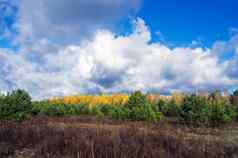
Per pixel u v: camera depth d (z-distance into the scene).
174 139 8.49
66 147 7.43
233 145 8.39
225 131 15.29
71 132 9.42
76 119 22.80
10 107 15.20
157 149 7.17
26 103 16.55
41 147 7.70
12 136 9.24
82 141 7.66
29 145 8.48
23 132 9.82
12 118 14.93
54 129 10.62
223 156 7.09
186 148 7.44
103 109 30.23
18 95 16.30
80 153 6.69
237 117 22.95
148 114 19.30
